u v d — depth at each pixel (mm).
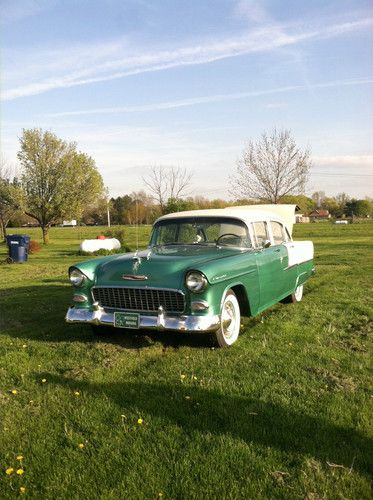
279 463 2891
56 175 33094
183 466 2854
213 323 4922
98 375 4398
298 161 19844
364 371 4465
